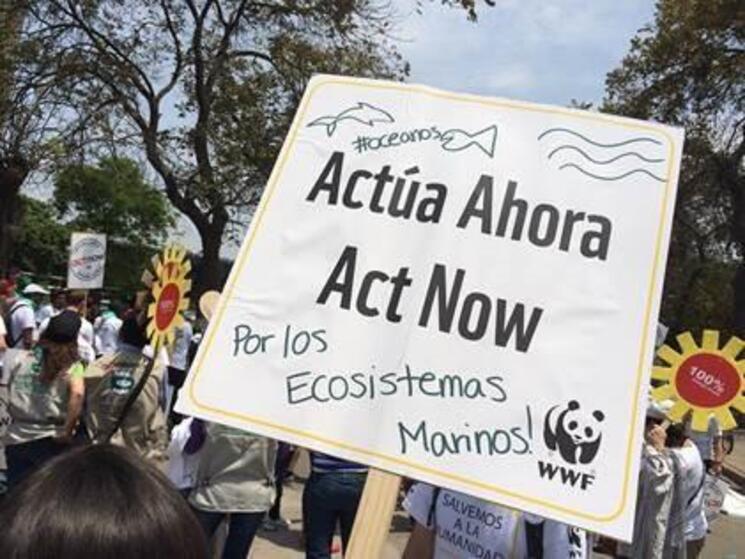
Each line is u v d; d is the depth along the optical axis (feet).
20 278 54.29
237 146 68.44
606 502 7.47
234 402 8.35
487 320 8.20
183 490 15.80
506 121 8.88
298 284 8.66
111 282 151.74
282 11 67.77
